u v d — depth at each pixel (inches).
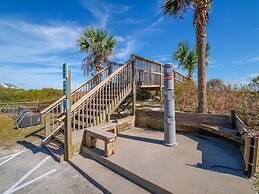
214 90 288.0
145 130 216.8
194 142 164.1
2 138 238.8
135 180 107.7
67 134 150.8
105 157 136.2
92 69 394.9
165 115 158.7
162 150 145.7
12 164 153.4
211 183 93.0
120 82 221.3
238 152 136.9
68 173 131.7
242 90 249.8
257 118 177.8
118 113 261.7
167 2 224.5
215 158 126.0
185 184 93.4
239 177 98.3
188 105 260.1
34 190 109.9
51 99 703.7
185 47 434.3
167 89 157.4
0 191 110.2
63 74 152.1
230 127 168.4
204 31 207.9
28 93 830.5
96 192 104.6
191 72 438.3
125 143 167.0
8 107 518.3
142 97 397.7
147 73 282.4
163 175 104.4
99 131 157.2
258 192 83.4
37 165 148.8
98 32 386.9
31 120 298.4
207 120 184.9
